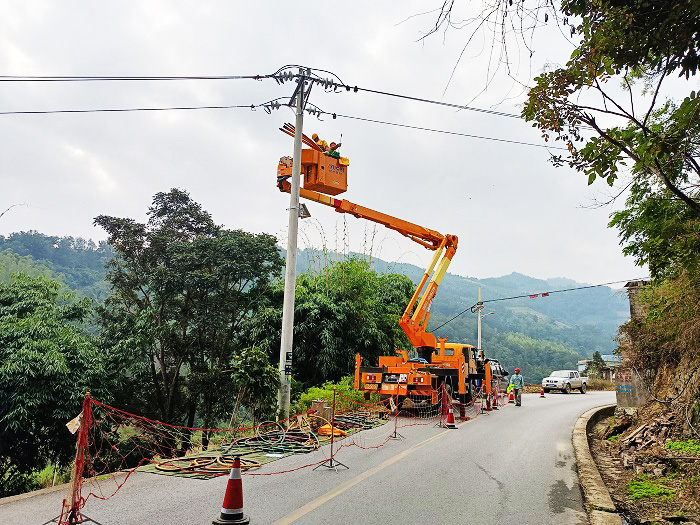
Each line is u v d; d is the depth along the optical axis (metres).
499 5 3.75
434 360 18.42
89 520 5.35
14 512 5.75
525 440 11.92
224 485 7.12
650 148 4.60
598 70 4.56
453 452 10.12
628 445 11.35
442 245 18.25
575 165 5.02
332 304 21.77
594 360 48.34
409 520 5.57
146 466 8.43
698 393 10.38
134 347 20.56
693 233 5.72
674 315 11.48
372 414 16.16
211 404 21.89
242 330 22.66
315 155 15.19
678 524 5.92
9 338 16.19
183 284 22.19
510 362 108.56
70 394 15.90
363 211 16.81
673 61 4.24
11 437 16.61
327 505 6.11
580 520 5.71
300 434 11.59
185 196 25.80
